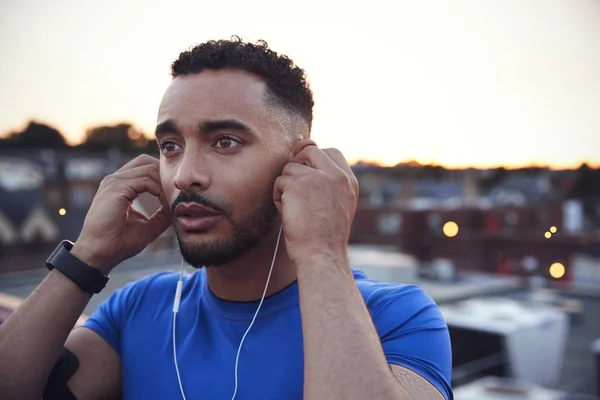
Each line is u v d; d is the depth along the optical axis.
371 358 0.97
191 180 1.09
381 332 1.16
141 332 1.31
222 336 1.20
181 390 1.18
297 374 1.12
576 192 16.81
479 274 12.61
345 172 1.17
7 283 9.41
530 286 11.95
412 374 1.07
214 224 1.10
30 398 1.25
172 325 1.28
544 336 7.32
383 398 0.94
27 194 15.90
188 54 1.17
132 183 1.37
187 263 1.16
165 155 1.18
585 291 13.13
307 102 1.25
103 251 1.32
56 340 1.27
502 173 20.00
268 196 1.14
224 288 1.22
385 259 11.33
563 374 8.71
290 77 1.19
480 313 7.66
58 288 1.29
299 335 1.16
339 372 0.96
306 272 1.05
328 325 1.00
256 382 1.13
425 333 1.14
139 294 1.40
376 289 1.26
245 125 1.10
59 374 1.30
